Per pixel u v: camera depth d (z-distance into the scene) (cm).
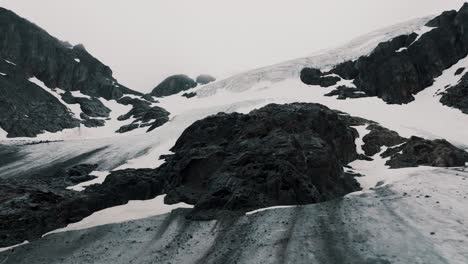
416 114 6669
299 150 2959
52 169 5050
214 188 2653
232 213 2328
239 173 2756
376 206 2219
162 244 1956
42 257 1950
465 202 2062
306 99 8181
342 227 1903
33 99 8244
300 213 2208
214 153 3109
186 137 4747
